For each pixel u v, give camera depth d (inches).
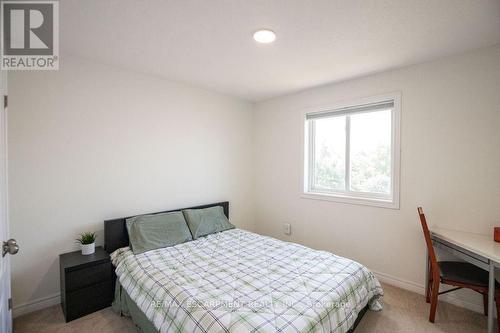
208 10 61.6
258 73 105.7
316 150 132.9
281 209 142.6
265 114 149.6
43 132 83.6
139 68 100.9
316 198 126.4
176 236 100.4
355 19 65.2
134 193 105.0
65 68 87.4
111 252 93.7
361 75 107.0
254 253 89.2
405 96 97.4
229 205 143.3
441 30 70.6
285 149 139.9
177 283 65.9
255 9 61.2
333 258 83.9
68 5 59.0
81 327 75.3
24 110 80.1
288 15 63.6
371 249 108.2
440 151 90.3
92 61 93.1
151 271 74.0
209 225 114.3
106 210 97.5
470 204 84.8
